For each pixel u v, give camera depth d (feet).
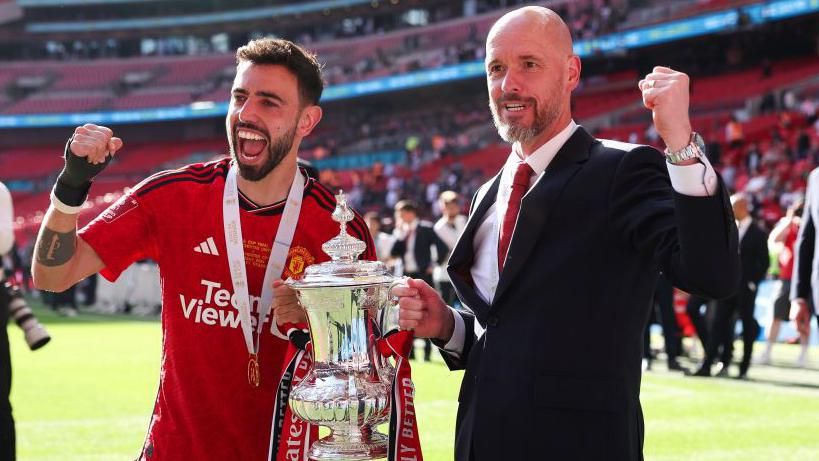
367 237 10.97
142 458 10.34
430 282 44.19
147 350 47.09
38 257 9.74
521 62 9.46
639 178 9.13
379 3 158.51
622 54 106.93
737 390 31.89
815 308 23.32
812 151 80.89
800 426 25.16
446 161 126.00
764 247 35.22
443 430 24.85
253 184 10.39
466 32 144.66
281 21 174.19
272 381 10.28
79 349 47.78
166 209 10.36
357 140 147.02
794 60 108.88
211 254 10.27
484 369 9.41
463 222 43.62
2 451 15.10
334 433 9.66
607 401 9.02
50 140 176.45
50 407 29.40
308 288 9.31
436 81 130.93
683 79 8.16
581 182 9.34
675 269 8.44
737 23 94.73
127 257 10.30
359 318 9.68
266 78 10.02
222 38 184.96
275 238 10.35
